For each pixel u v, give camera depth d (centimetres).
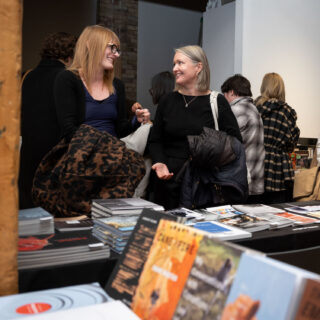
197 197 244
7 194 92
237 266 68
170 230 88
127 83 679
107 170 191
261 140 337
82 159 187
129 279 92
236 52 494
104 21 663
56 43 259
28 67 629
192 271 76
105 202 176
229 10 535
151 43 704
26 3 623
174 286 78
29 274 110
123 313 77
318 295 58
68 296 90
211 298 69
